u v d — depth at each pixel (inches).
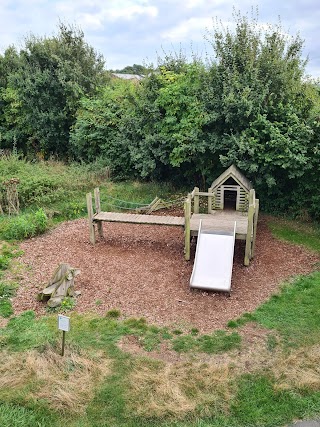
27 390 225.3
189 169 605.6
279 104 481.7
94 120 689.6
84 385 229.1
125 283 349.1
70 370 240.4
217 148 510.0
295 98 511.5
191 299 324.8
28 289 337.4
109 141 686.5
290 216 526.9
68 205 542.3
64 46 803.4
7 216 512.1
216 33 526.0
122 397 222.1
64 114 777.6
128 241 448.5
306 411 215.9
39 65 795.4
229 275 340.2
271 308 313.7
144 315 301.4
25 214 508.7
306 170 483.5
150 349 262.4
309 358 253.9
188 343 268.8
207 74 533.3
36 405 215.8
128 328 285.0
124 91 697.0
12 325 285.7
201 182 616.7
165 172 643.5
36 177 567.5
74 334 277.0
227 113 492.4
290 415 213.2
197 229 392.2
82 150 730.2
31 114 801.6
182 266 383.2
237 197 444.1
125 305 314.7
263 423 208.2
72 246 432.1
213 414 212.8
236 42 521.3
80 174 633.0
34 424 205.3
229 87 498.9
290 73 513.0
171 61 641.0
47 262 390.3
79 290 335.3
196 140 516.4
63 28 822.5
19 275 360.5
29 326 284.5
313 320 296.8
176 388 226.4
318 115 470.3
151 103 591.5
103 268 377.7
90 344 266.7
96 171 649.6
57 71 770.2
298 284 354.0
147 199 588.1
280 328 286.8
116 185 636.1
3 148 886.4
